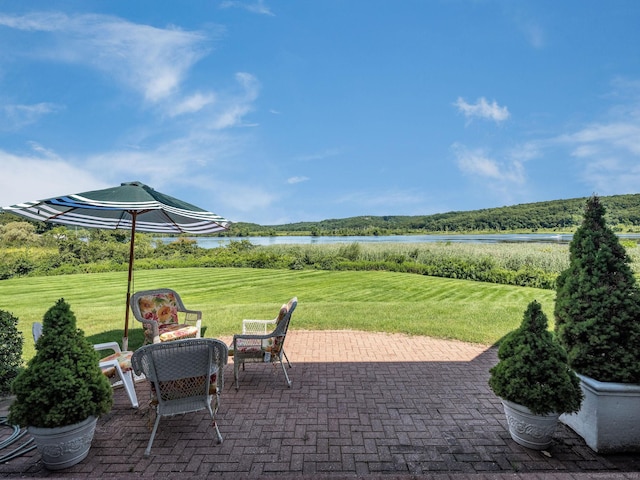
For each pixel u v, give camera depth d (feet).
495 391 9.73
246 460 9.01
